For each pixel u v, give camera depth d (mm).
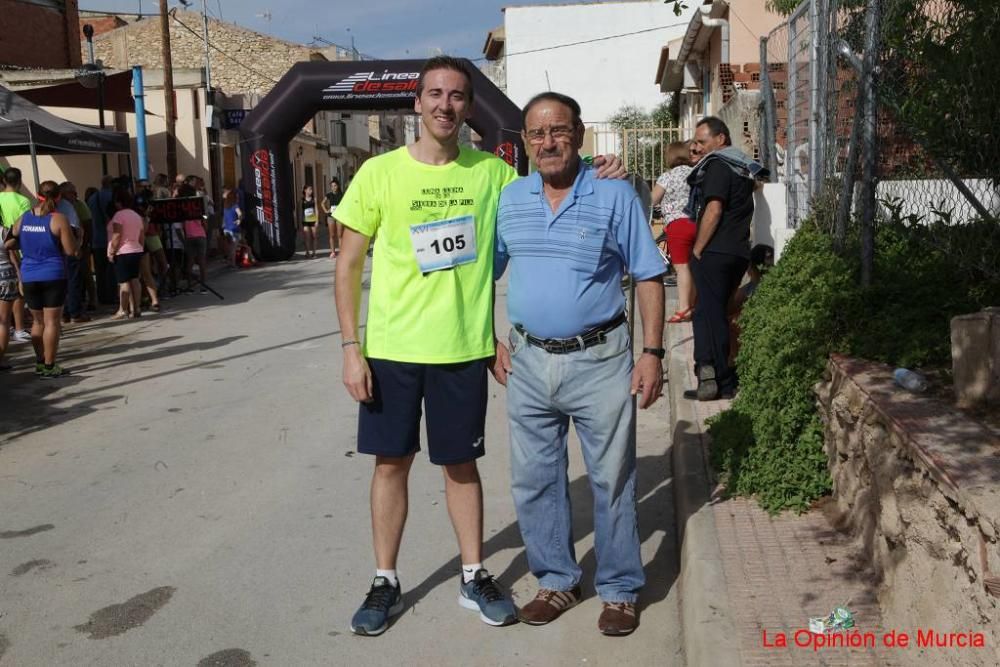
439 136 3689
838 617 3418
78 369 9531
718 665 3209
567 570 4051
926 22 4727
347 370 3766
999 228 4609
